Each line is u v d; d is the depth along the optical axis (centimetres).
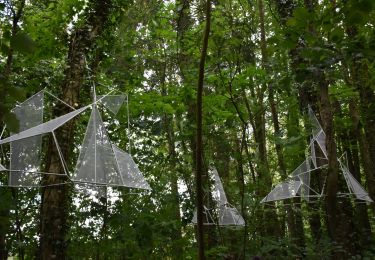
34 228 788
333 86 903
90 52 781
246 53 516
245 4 707
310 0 511
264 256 705
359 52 285
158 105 778
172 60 801
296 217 1045
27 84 788
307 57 292
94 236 774
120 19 832
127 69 874
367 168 1176
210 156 732
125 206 759
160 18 784
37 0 840
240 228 763
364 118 991
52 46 816
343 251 584
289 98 842
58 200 632
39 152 570
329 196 522
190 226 901
